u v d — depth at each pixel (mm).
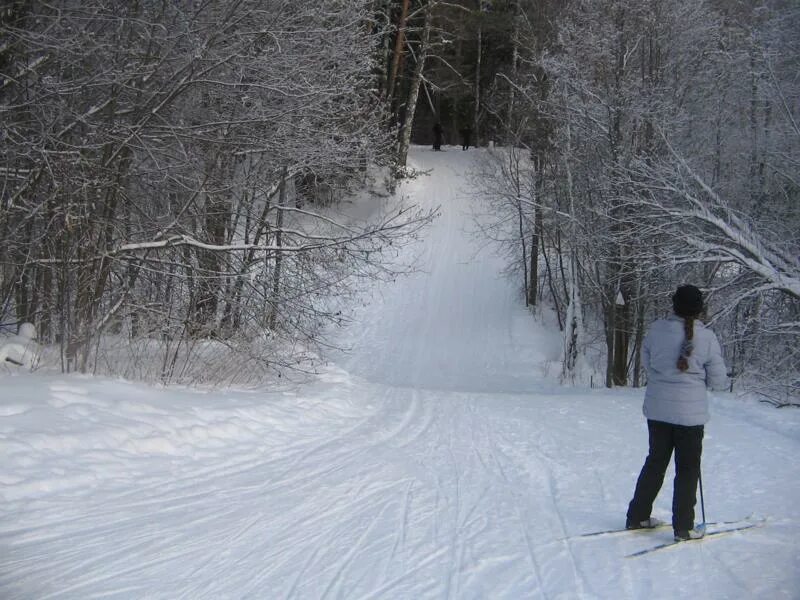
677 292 5695
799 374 15625
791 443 8898
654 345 5648
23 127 9883
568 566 4867
